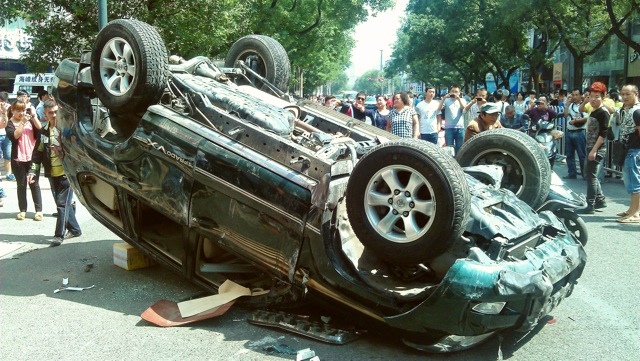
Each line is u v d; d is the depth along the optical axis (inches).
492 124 328.8
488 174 212.2
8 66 1069.1
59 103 259.1
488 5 1304.1
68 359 176.4
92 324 202.8
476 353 182.2
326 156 195.3
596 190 382.0
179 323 199.2
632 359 177.6
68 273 259.0
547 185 225.1
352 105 517.0
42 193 462.3
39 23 533.3
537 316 174.9
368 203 176.7
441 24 1571.1
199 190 204.8
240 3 660.1
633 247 298.4
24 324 203.0
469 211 165.9
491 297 157.6
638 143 347.3
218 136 202.4
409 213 170.1
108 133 244.1
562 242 192.4
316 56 1294.3
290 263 188.1
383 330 182.7
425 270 181.8
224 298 206.5
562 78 1606.8
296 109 233.1
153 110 219.3
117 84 232.7
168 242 237.6
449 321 162.9
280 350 181.2
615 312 214.7
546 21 1114.1
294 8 946.1
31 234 332.2
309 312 207.3
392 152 170.7
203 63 254.1
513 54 1376.7
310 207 182.2
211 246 220.7
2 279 251.9
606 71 1331.2
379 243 174.6
